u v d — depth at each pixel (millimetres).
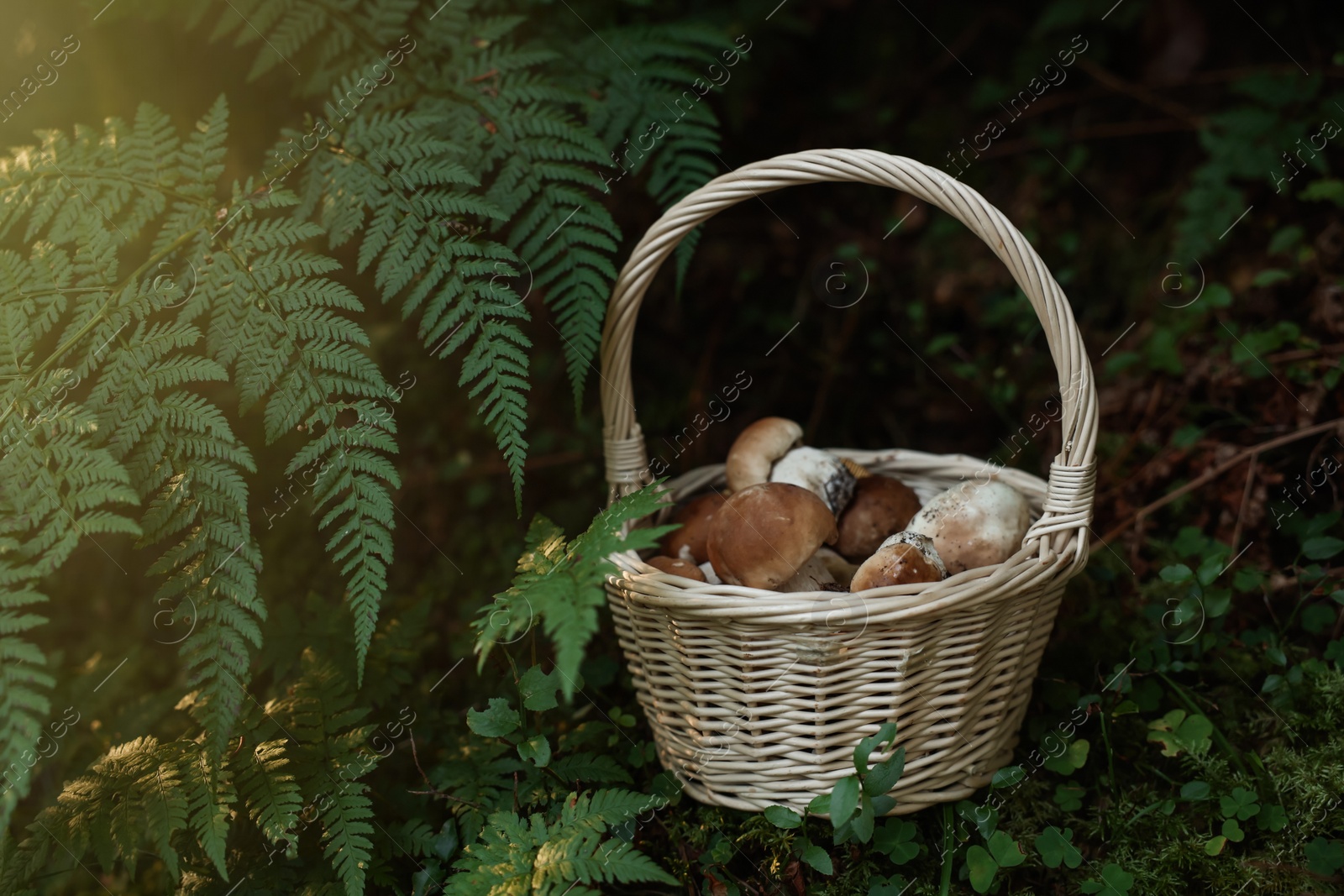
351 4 1944
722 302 3109
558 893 1398
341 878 1646
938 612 1484
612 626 2299
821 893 1647
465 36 1977
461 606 2469
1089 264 3068
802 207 3275
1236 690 1957
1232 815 1688
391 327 2809
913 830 1664
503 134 1867
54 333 1872
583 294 1783
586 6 2182
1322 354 2336
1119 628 2119
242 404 1560
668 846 1766
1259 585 2062
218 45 2283
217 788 1570
